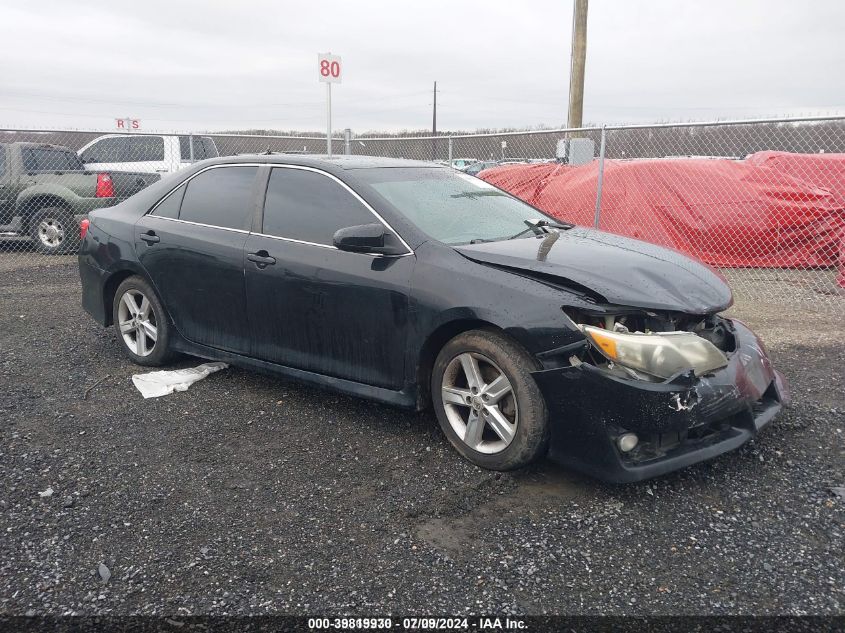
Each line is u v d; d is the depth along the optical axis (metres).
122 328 5.25
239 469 3.56
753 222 9.70
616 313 3.15
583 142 11.14
